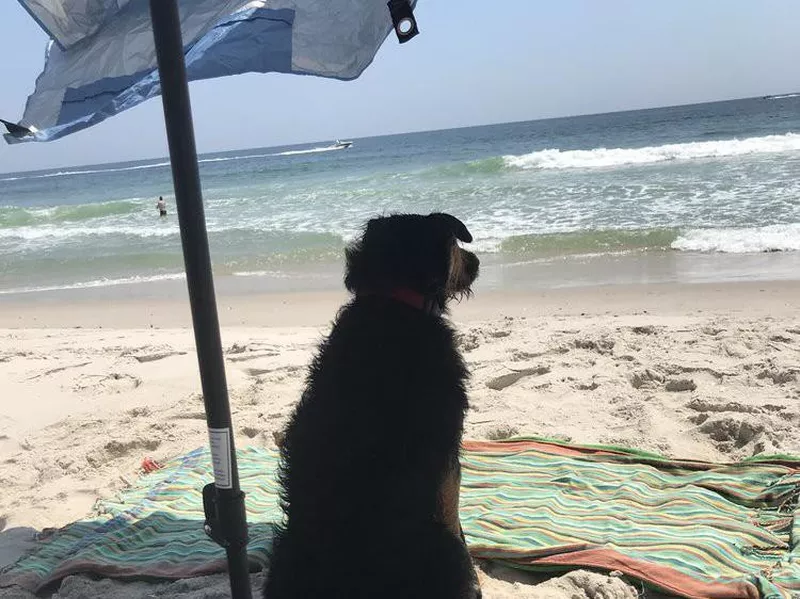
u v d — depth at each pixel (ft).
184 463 14.28
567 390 16.96
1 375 21.56
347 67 8.68
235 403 17.83
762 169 53.11
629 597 9.22
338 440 6.25
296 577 6.16
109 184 177.06
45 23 8.57
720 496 11.85
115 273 43.11
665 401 15.94
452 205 54.34
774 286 26.04
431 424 6.34
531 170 71.41
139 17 8.42
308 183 89.92
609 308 25.48
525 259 35.29
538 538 10.66
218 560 10.53
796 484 11.66
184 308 31.89
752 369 17.11
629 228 38.52
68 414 17.95
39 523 12.79
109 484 14.19
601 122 264.52
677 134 120.06
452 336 6.98
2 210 84.64
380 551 5.98
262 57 8.59
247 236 49.60
